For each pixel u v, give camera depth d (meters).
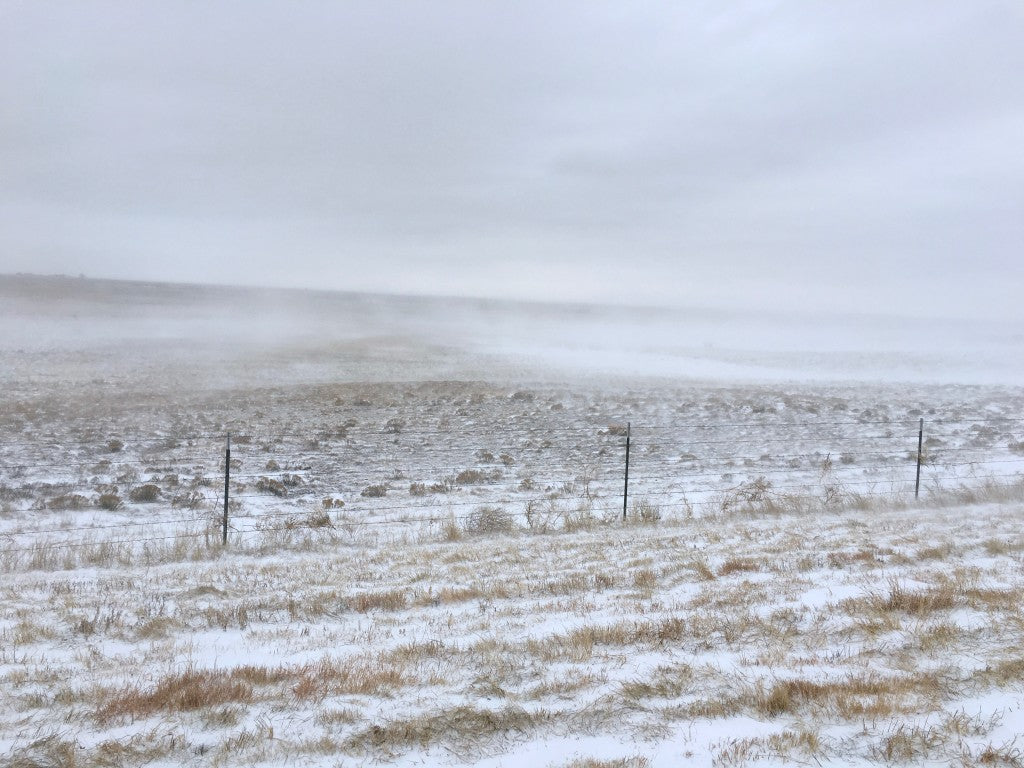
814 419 28.03
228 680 6.64
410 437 25.05
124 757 5.29
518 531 14.52
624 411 30.11
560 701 6.12
